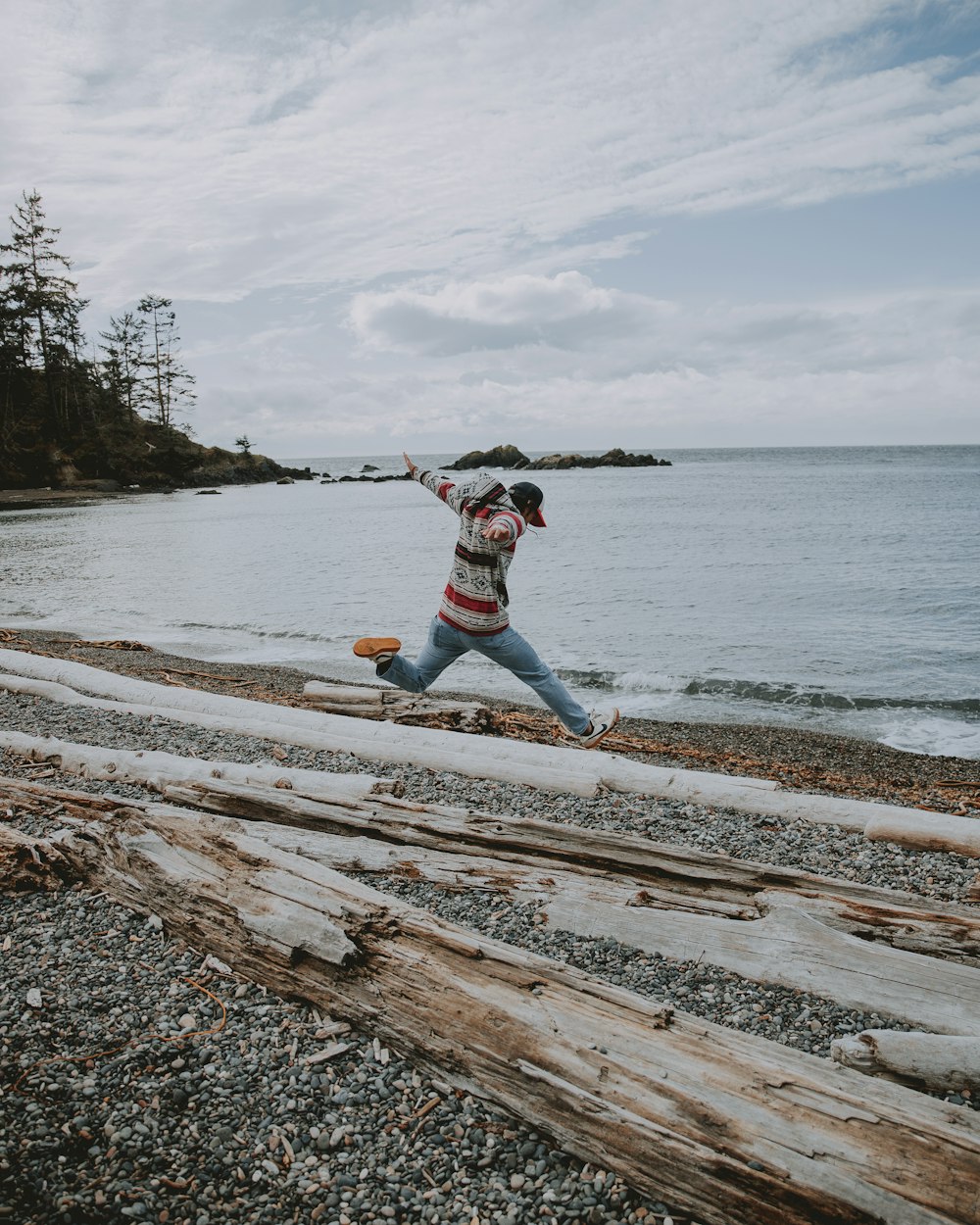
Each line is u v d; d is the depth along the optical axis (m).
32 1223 2.56
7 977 3.84
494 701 12.63
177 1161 2.85
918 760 9.94
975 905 4.84
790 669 14.16
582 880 4.68
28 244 78.00
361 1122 3.05
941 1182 2.44
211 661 15.41
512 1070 3.04
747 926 4.21
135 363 95.19
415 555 30.78
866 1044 3.25
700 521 39.38
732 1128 2.67
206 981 3.84
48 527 44.09
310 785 6.36
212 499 71.44
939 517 38.62
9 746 7.64
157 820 4.63
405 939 3.59
